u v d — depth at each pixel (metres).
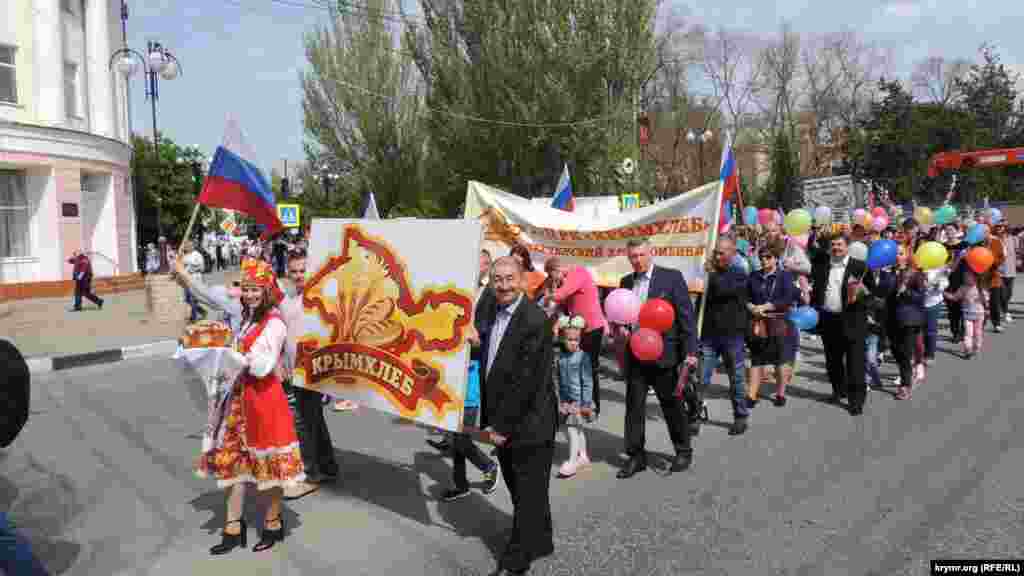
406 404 4.58
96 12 25.55
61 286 22.58
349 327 4.93
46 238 22.62
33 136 21.78
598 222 8.55
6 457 6.34
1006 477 5.37
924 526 4.57
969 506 4.86
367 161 31.20
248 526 4.83
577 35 26.55
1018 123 51.28
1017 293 17.69
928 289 9.54
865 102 50.16
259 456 4.29
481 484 5.64
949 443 6.25
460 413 4.32
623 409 7.97
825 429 6.88
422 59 30.58
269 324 4.32
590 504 5.13
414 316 4.59
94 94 25.59
